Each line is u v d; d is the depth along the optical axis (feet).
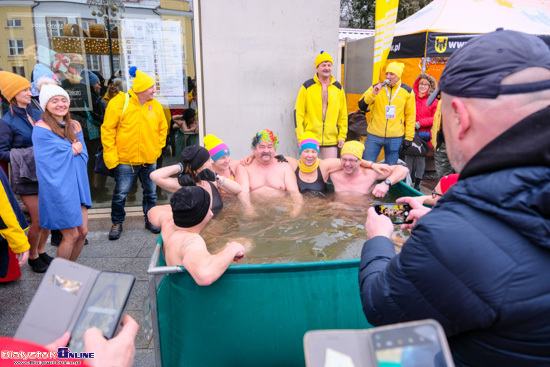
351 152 12.66
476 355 2.82
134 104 13.60
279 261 8.54
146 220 15.19
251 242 9.55
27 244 8.58
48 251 13.23
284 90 16.87
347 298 6.67
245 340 6.62
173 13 15.35
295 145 17.53
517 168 2.60
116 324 3.27
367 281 3.52
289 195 12.94
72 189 9.87
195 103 16.31
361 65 21.75
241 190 12.29
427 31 20.58
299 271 6.42
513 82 2.68
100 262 12.60
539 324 2.54
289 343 6.71
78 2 14.64
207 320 6.49
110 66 15.44
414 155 19.48
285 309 6.54
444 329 2.89
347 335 2.33
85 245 13.88
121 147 13.75
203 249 6.53
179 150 16.66
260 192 13.05
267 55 16.39
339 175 13.75
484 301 2.59
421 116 20.16
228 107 16.53
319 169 13.69
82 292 3.40
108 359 3.03
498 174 2.65
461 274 2.65
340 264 6.50
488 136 2.81
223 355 6.68
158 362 6.70
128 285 3.43
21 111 11.37
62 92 9.70
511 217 2.52
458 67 2.91
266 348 6.70
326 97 16.03
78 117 15.56
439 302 2.79
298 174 13.57
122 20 15.07
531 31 21.09
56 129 9.63
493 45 2.78
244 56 16.20
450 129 3.09
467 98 2.85
